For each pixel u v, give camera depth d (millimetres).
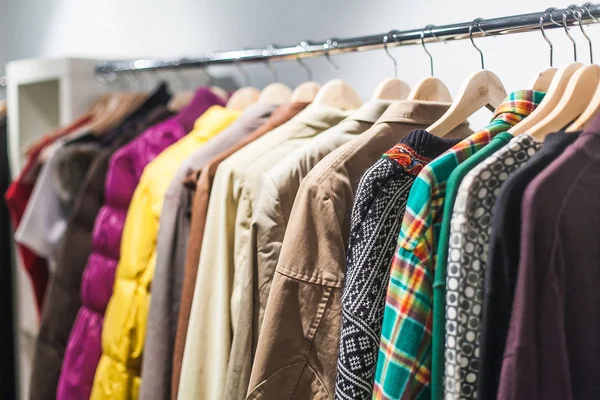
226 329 1076
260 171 1078
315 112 1124
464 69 1344
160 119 1585
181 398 1103
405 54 1448
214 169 1139
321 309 919
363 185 871
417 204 787
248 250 1002
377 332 873
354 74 1562
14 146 1964
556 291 703
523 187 703
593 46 1153
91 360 1439
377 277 870
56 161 1589
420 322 780
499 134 796
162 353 1204
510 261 704
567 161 710
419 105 1004
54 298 1516
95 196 1510
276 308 920
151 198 1285
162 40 2141
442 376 755
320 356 922
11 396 2094
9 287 2070
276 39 1743
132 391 1305
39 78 1853
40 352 1542
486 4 1281
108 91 1836
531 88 895
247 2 1817
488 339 708
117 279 1323
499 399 692
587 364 744
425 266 781
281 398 927
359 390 863
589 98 826
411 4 1411
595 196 734
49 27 2764
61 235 1626
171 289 1206
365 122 1048
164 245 1204
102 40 2434
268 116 1245
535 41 1229
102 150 1607
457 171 752
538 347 696
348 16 1550
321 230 921
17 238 1608
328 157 952
